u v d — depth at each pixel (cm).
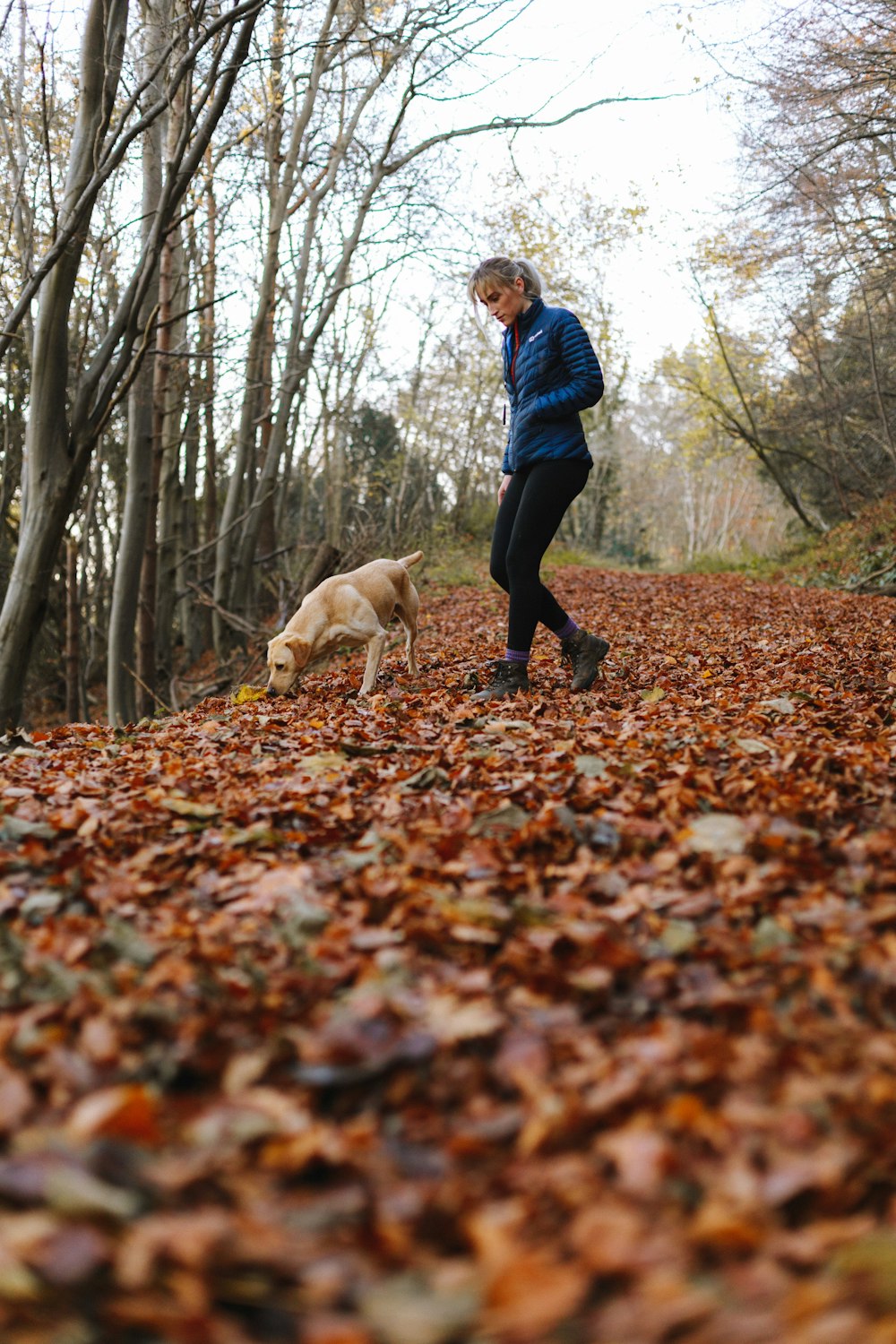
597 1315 126
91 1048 187
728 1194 147
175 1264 133
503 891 273
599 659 604
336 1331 123
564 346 557
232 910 263
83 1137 158
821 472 2823
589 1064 183
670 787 346
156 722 631
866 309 2122
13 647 934
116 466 2208
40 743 561
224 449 2475
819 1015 198
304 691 683
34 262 1089
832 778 352
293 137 1652
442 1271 135
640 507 6475
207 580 1806
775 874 263
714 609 1319
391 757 434
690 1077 175
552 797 349
